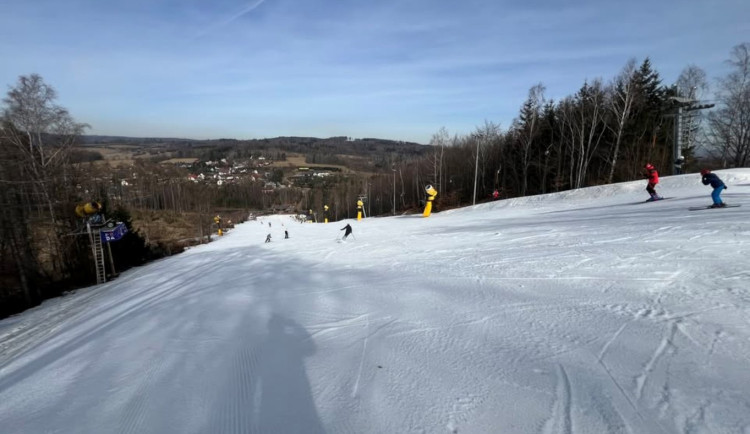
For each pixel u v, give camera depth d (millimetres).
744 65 36500
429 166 67938
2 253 21953
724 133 38375
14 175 23828
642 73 45594
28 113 28016
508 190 54875
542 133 50812
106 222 22969
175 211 87812
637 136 40562
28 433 3650
